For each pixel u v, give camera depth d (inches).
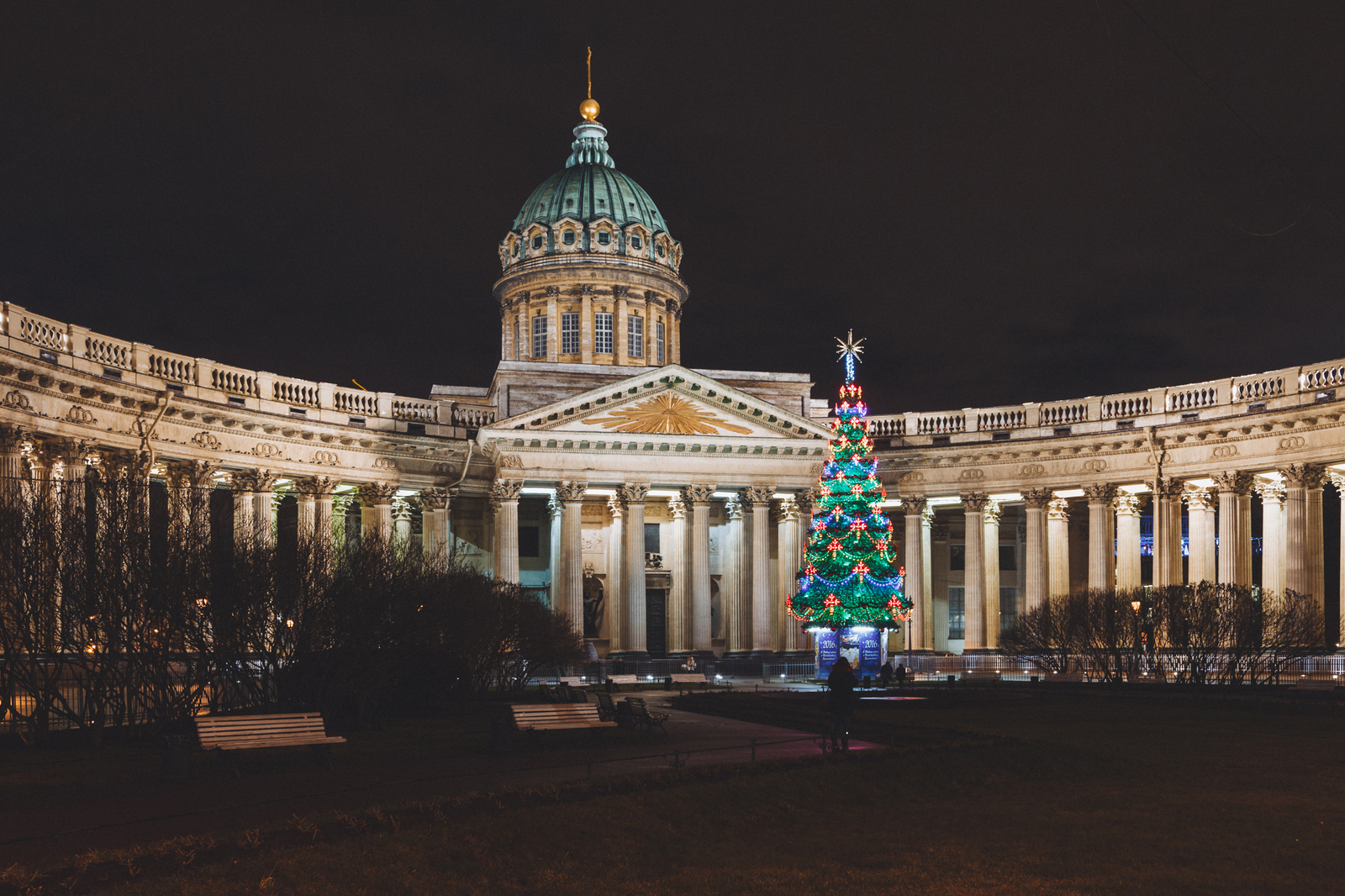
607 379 3075.8
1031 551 2945.4
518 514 3083.2
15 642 1280.8
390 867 701.3
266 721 1029.2
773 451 3011.8
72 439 2090.3
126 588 1307.8
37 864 657.6
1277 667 2047.2
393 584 1609.3
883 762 1056.2
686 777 957.8
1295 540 2488.9
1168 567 2706.7
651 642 3216.0
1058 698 1884.8
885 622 2322.8
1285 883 696.4
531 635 2149.4
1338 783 1005.8
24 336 1993.1
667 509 3250.5
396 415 2888.8
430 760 1119.0
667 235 3853.3
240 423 2501.2
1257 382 2618.1
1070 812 906.1
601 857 767.7
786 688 2397.9
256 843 711.1
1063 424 2942.9
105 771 1021.8
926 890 694.5
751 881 721.0
